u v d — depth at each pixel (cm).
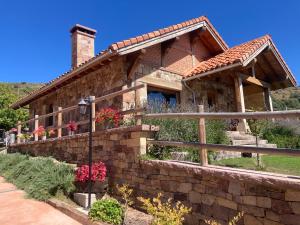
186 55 1072
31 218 464
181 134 628
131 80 843
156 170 508
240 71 973
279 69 1115
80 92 1038
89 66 865
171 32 887
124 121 680
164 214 349
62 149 870
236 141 774
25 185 658
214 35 1126
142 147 546
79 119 1020
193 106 962
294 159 721
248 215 362
